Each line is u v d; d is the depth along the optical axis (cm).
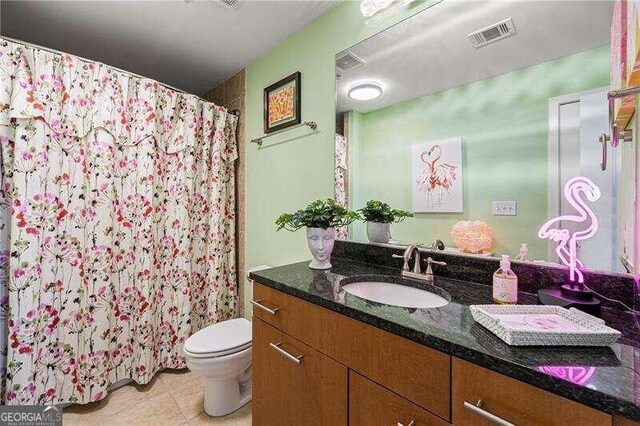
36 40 188
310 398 98
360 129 150
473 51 114
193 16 166
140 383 176
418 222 130
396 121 137
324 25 166
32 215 142
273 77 199
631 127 80
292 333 105
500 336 64
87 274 161
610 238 85
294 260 186
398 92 136
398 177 137
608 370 53
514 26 105
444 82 122
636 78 64
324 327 93
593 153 88
